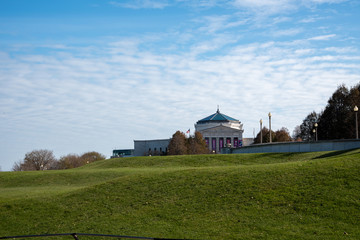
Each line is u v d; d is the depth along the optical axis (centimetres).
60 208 2955
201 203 2736
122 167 5491
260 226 2258
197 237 2194
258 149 6259
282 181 2852
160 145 18525
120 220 2620
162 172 3619
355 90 9569
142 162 5662
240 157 5259
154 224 2486
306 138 12494
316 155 4653
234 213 2492
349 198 2414
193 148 13588
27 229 2616
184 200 2834
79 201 3075
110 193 3191
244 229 2245
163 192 3056
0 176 4884
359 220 2173
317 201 2455
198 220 2467
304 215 2331
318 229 2134
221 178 3134
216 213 2539
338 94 9800
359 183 2573
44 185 4319
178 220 2511
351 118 9306
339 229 2109
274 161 4856
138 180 3438
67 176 4619
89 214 2800
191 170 3522
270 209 2475
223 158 5316
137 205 2880
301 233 2109
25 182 4522
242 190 2820
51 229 2584
